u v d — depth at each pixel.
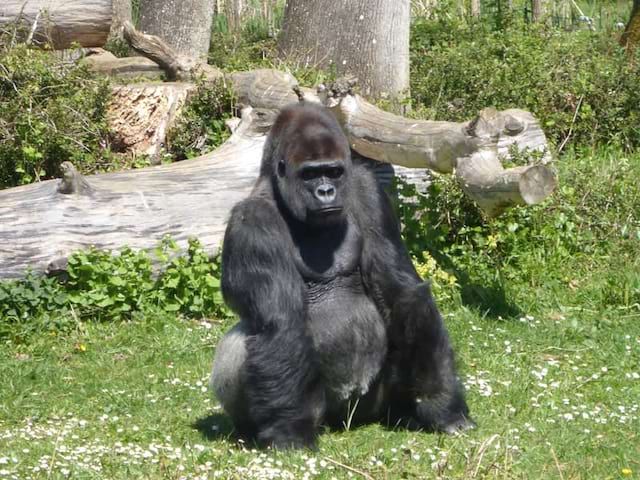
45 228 13.34
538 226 15.59
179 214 14.11
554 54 22.11
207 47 27.58
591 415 10.02
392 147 13.81
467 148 12.42
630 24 26.16
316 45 22.06
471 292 14.11
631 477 8.41
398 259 9.24
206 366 11.77
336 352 8.98
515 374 11.27
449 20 27.73
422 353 9.01
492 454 8.55
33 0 18.77
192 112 17.67
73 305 13.29
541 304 14.01
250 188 14.77
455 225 15.31
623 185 16.80
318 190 8.66
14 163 16.78
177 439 9.44
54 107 16.80
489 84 20.23
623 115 20.69
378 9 21.53
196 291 13.73
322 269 9.04
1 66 17.02
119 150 18.00
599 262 15.44
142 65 20.73
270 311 8.54
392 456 8.62
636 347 12.41
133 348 12.48
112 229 13.67
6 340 12.64
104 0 19.27
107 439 9.37
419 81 21.45
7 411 10.45
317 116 8.98
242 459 8.49
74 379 11.51
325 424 9.49
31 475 8.23
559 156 19.59
